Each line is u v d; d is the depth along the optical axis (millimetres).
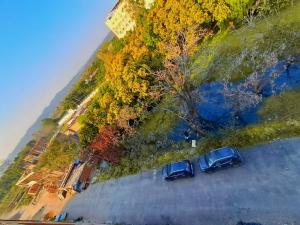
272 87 32375
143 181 33188
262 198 21828
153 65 44719
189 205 25938
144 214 28984
